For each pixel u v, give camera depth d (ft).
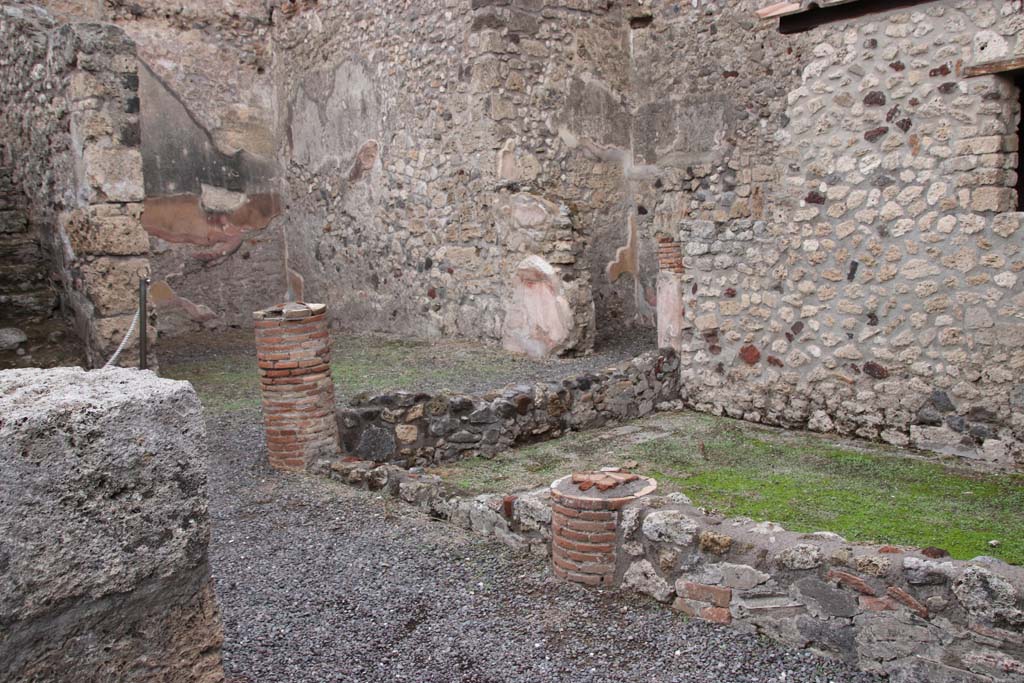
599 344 29.50
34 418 6.46
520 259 27.71
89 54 23.00
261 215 37.88
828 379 20.76
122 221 23.71
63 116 24.22
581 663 10.07
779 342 21.62
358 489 16.30
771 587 10.37
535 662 10.12
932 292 18.74
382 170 32.78
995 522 14.49
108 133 23.36
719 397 23.09
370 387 24.04
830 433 20.83
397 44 31.24
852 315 20.16
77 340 25.53
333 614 11.42
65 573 6.67
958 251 18.25
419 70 30.48
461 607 11.57
